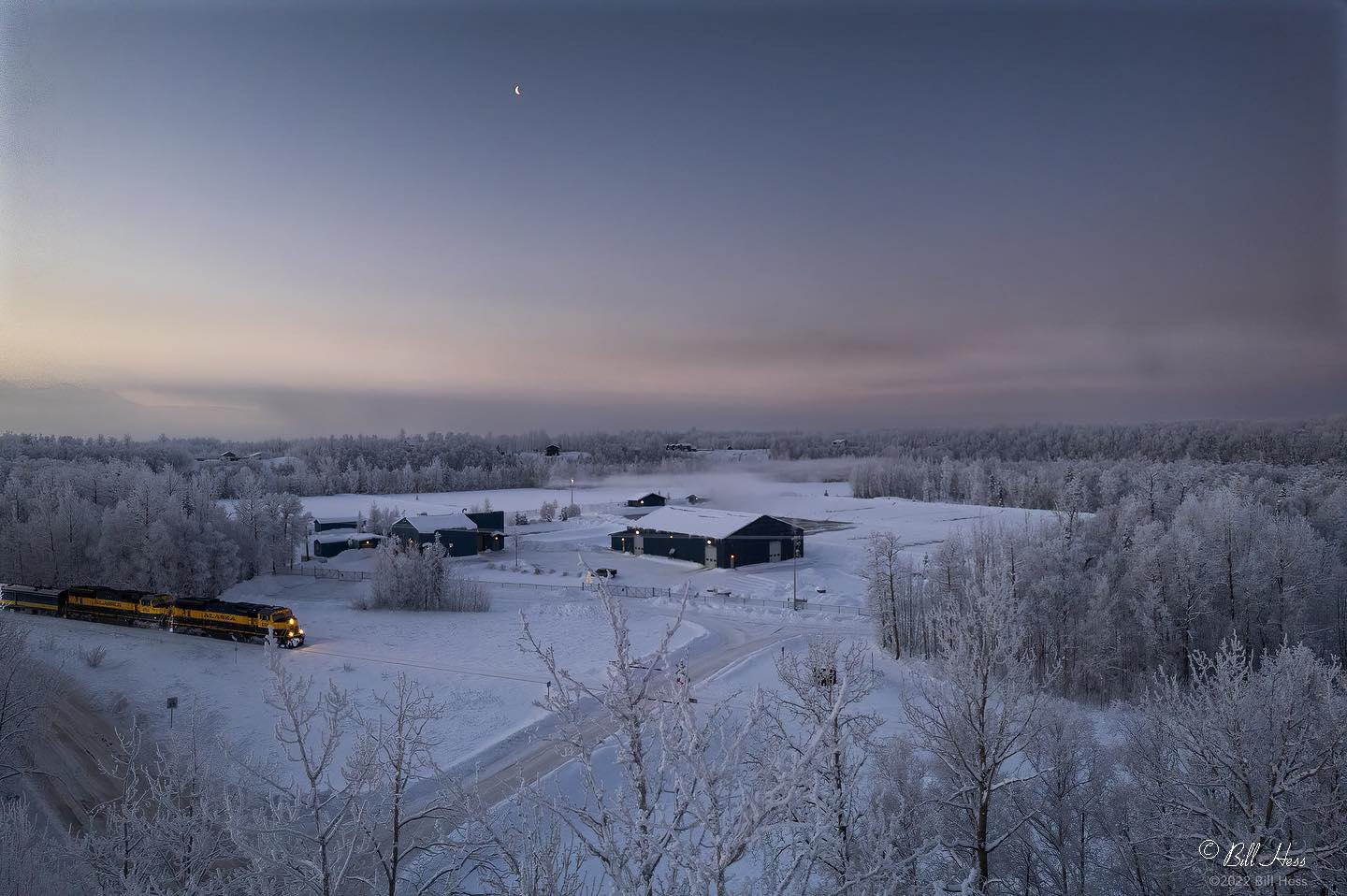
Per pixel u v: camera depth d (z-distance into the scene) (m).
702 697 38.66
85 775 30.94
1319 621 53.19
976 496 141.38
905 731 24.00
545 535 110.31
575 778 29.08
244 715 38.31
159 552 71.56
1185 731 18.20
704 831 8.43
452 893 13.64
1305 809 15.88
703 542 86.38
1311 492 79.62
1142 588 50.75
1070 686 45.44
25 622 53.31
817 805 9.63
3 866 15.66
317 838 12.78
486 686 43.09
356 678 44.75
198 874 16.22
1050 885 20.50
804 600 67.00
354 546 101.62
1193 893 17.02
